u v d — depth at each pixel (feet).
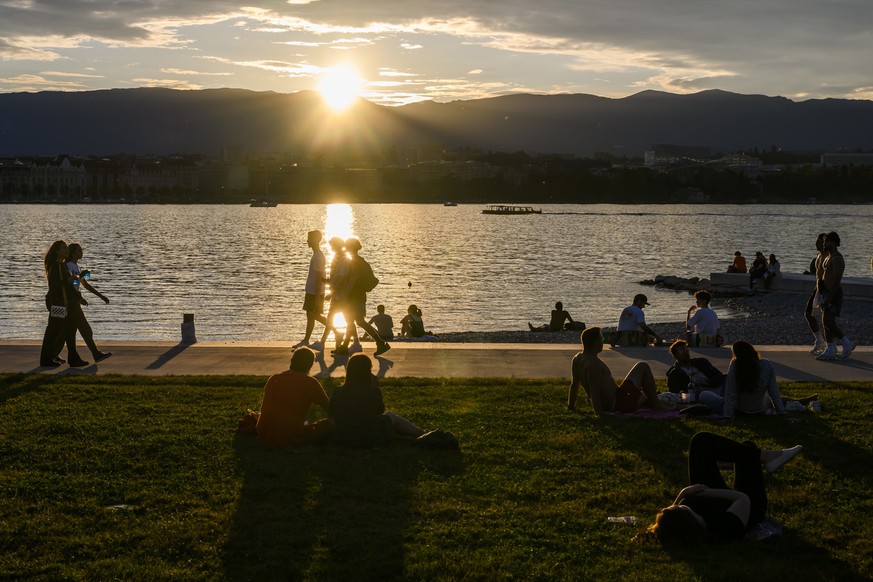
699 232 511.40
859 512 34.06
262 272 250.78
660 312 167.32
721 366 65.92
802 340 99.25
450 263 288.10
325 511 33.63
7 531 31.35
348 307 69.82
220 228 556.10
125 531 31.60
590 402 51.65
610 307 176.65
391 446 42.39
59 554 29.73
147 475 37.86
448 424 46.85
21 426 45.39
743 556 29.78
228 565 29.07
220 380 58.08
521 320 157.79
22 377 58.85
